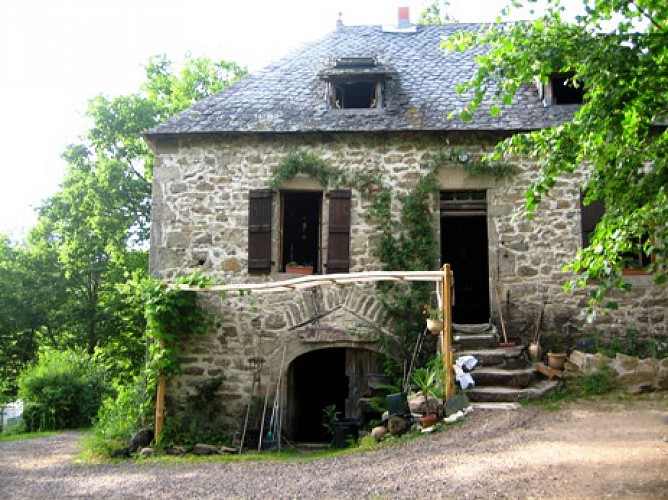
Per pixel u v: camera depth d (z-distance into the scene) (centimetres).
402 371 945
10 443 1173
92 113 2002
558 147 464
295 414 1077
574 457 556
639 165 448
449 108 1043
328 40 1303
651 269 412
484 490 492
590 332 955
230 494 599
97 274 2195
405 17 1355
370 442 761
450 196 1039
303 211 1159
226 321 995
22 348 2348
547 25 471
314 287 991
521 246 987
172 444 904
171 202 1032
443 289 813
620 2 438
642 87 420
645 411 729
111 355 2214
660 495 446
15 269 2278
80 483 712
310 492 566
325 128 1008
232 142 1036
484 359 871
